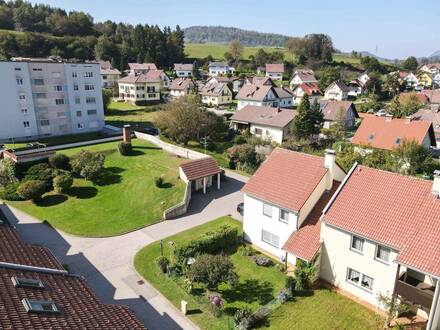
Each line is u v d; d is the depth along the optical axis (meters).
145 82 117.38
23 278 18.61
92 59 171.00
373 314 24.25
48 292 18.16
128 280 28.52
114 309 18.94
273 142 66.56
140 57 177.50
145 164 54.16
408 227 23.30
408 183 25.70
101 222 38.72
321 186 30.12
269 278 28.58
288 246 28.28
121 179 49.47
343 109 80.38
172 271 28.69
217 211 41.47
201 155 54.56
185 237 35.22
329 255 27.08
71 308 17.36
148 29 189.50
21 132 68.88
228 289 27.33
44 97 70.38
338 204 26.81
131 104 117.50
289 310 24.72
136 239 35.09
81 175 48.75
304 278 26.52
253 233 33.38
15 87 66.38
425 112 75.06
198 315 24.45
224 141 70.12
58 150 59.47
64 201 43.69
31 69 67.62
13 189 45.12
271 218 31.25
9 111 66.62
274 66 171.88
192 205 43.28
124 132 60.00
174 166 52.31
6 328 13.76
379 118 61.19
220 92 118.06
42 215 40.19
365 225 24.66
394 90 145.25
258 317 23.80
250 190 32.31
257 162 56.94
